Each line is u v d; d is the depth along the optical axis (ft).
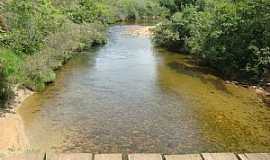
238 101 66.95
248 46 82.28
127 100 65.05
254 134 51.60
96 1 190.90
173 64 96.37
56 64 84.99
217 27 90.48
